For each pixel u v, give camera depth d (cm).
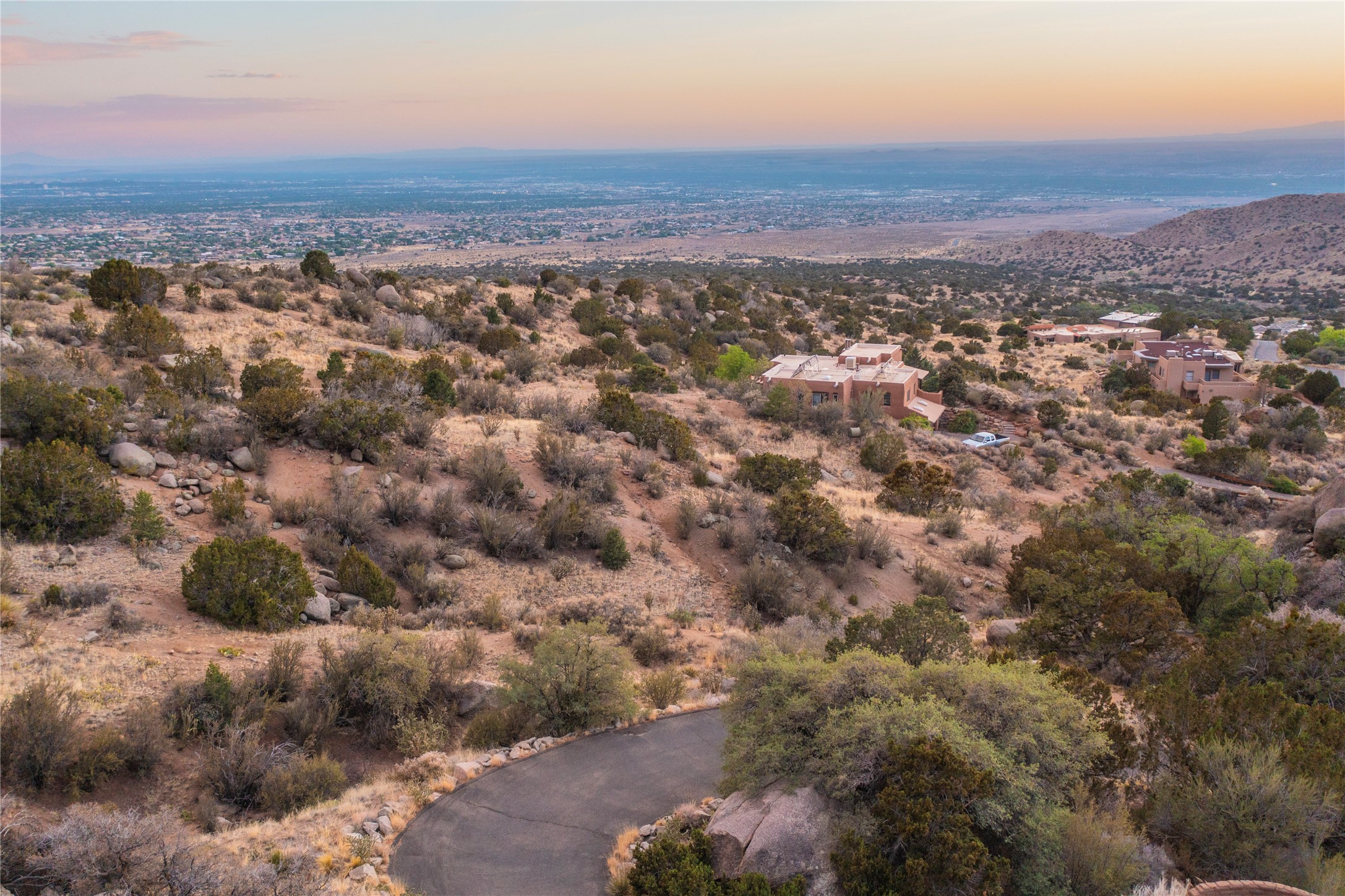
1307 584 2995
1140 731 1552
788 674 1422
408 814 1466
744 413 5903
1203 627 2716
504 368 5556
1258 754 1306
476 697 1953
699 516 3516
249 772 1491
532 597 2697
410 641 1953
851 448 5641
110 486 2441
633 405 4369
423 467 3170
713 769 1677
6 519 2197
